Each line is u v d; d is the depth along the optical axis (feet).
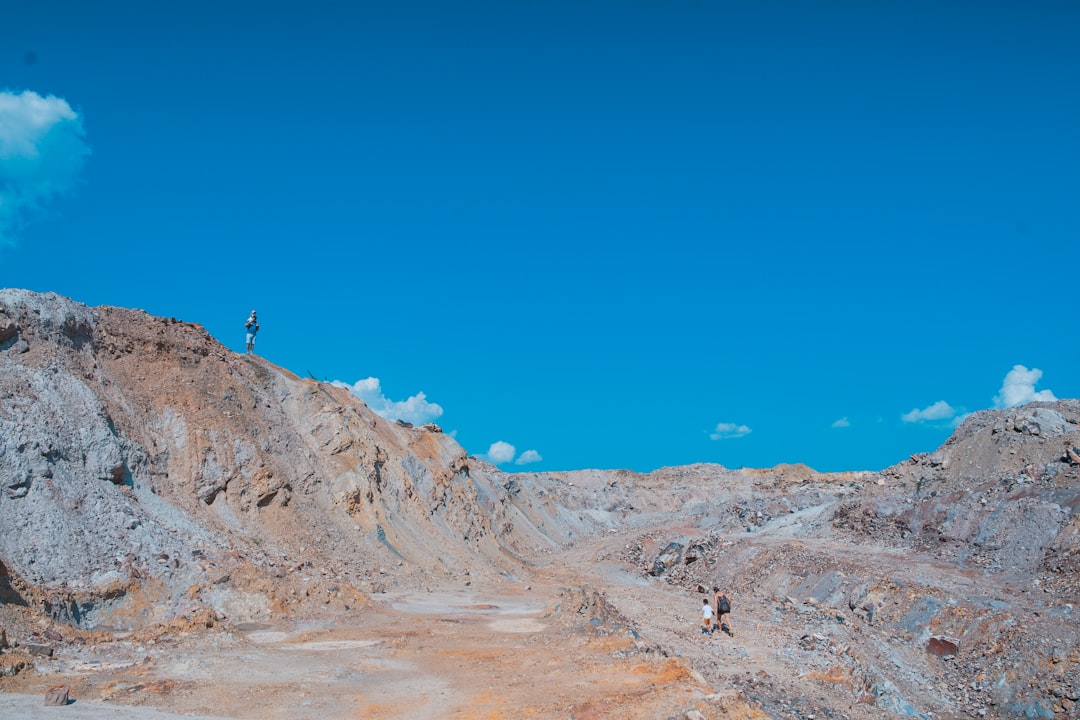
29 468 87.30
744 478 383.24
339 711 55.67
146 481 107.45
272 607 87.71
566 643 77.36
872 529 162.50
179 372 129.59
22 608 70.64
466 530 170.30
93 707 54.03
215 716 53.72
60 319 112.78
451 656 72.43
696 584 155.84
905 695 83.82
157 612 81.66
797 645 88.74
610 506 338.95
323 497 134.10
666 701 55.62
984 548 131.34
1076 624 89.04
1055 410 176.45
